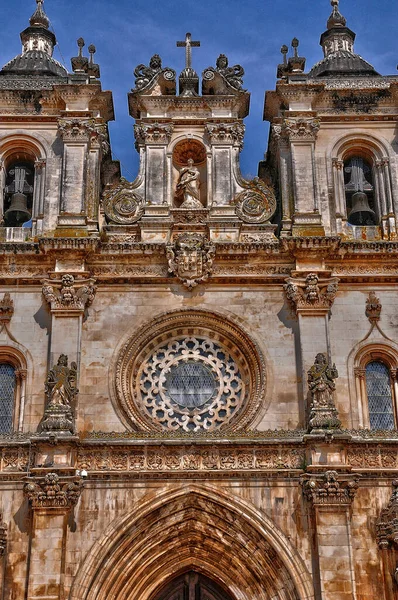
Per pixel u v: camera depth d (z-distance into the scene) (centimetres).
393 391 4041
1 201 4494
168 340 4175
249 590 3728
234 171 4478
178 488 3738
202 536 3794
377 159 4553
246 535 3719
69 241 4138
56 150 4522
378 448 3806
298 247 4166
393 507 3631
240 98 4612
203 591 3853
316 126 4509
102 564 3628
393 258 4222
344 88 4600
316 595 3581
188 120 4556
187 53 4797
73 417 3853
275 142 4703
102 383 4003
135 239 4334
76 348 4006
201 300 4175
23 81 4728
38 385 3997
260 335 4097
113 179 4944
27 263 4206
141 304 4159
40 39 5231
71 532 3675
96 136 4522
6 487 3756
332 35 5262
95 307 4138
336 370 3909
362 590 3603
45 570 3550
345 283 4191
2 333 4097
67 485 3656
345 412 3950
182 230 4328
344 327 4116
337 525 3622
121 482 3750
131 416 3938
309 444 3756
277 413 3950
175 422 4028
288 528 3694
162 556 3791
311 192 4372
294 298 4106
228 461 3788
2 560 3644
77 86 4538
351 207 4562
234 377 4116
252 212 4406
